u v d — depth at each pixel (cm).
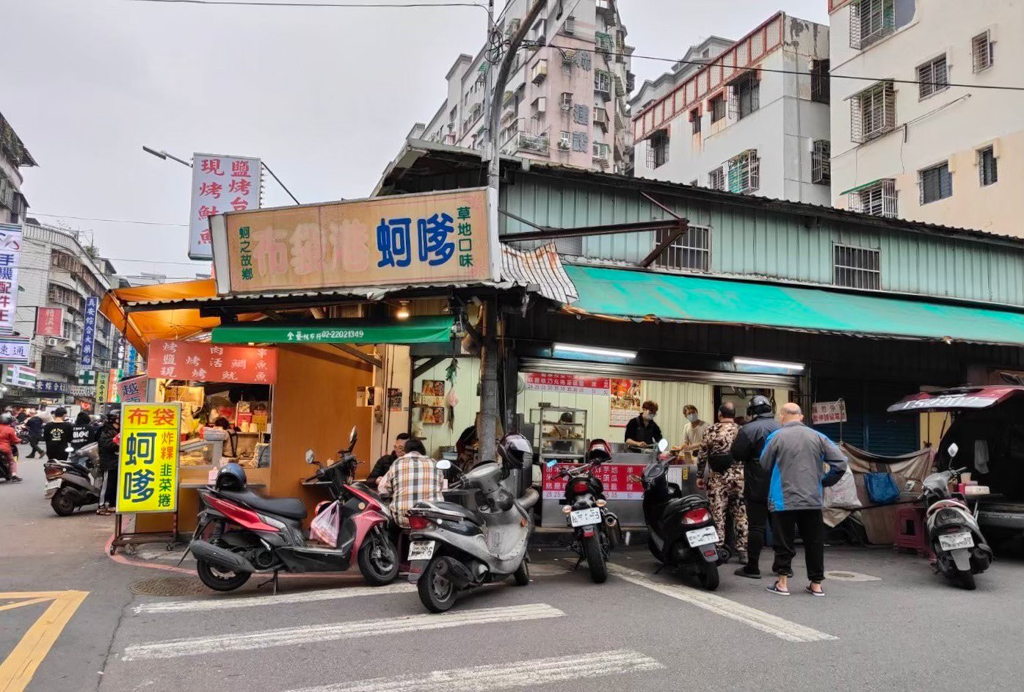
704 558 617
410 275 751
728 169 2691
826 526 904
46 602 545
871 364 1138
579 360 955
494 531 620
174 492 758
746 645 457
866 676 401
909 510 845
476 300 823
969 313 1191
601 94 4153
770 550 870
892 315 1052
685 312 850
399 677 392
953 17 1942
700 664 419
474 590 619
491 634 477
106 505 1061
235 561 569
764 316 897
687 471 902
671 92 3091
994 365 1238
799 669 412
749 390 1078
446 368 1039
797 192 2419
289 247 776
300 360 948
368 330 755
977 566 646
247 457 981
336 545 627
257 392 1120
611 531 846
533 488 713
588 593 611
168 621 503
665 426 1026
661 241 1070
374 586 632
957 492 719
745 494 705
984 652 447
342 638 464
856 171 2219
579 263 1005
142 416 755
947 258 1290
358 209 755
